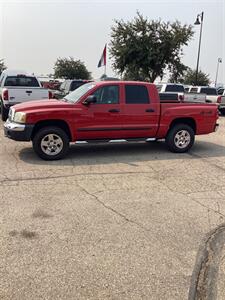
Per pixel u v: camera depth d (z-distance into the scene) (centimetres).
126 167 772
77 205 540
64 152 820
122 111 853
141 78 3403
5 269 364
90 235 442
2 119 1379
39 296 324
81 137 835
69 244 418
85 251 403
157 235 448
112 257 392
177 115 907
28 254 394
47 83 3083
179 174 728
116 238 436
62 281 346
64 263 377
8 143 981
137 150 951
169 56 3288
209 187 647
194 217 508
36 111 789
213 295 334
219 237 448
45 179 666
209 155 916
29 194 582
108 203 552
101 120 839
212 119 948
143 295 329
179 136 923
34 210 516
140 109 870
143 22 3278
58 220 484
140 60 3275
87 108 826
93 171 732
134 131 876
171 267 376
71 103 830
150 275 360
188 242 432
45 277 352
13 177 673
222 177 714
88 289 335
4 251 399
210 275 364
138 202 560
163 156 889
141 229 463
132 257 393
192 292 336
